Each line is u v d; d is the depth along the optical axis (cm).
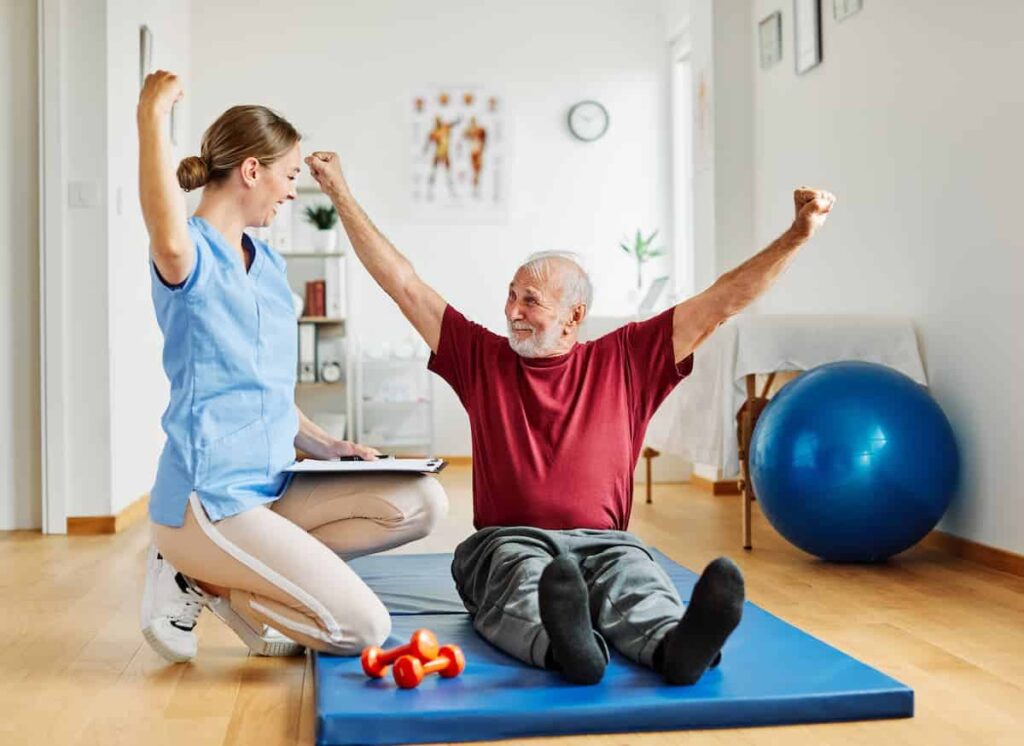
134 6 471
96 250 422
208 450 213
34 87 429
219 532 212
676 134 670
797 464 337
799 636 224
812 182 472
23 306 432
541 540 219
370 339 655
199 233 212
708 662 191
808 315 390
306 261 643
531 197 668
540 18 666
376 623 213
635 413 235
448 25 661
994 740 182
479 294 666
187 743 185
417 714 178
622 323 566
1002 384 343
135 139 474
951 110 368
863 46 427
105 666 234
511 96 664
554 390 231
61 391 420
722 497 527
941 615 281
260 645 238
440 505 233
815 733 185
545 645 198
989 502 350
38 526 435
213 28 646
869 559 349
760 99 523
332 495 230
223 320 213
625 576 209
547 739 181
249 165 217
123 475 446
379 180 658
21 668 232
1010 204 337
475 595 224
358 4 655
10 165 429
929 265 383
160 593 232
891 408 337
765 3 512
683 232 670
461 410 664
